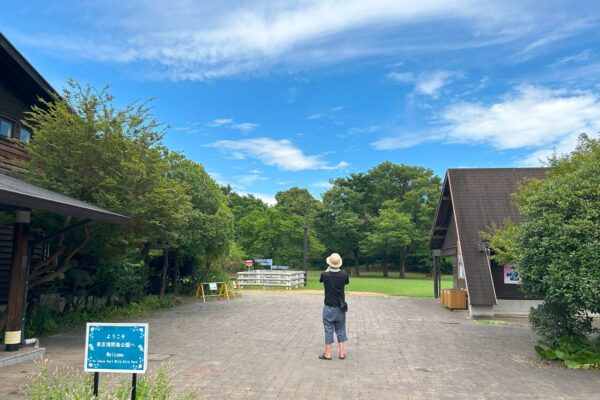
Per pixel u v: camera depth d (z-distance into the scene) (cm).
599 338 859
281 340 1043
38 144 1101
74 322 1201
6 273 1219
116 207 1054
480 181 1875
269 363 808
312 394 624
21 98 1298
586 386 683
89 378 473
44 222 1062
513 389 663
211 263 2355
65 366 755
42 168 1106
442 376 735
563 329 866
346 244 5825
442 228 2166
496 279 1647
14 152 1255
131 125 1131
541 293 865
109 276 1414
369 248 5453
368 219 5675
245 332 1156
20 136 1290
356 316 1532
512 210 1764
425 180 5647
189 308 1750
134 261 1598
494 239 1402
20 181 941
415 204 5588
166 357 846
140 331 405
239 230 4422
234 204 6631
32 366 749
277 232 4303
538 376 742
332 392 635
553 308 878
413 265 6556
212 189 2088
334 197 6016
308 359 846
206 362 808
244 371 747
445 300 1805
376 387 664
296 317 1469
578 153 1088
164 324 1298
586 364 802
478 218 1744
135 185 1106
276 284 3050
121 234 1136
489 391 651
